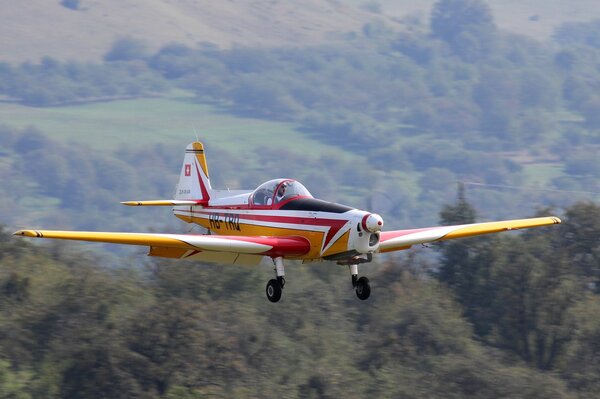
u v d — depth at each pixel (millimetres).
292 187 62375
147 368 93438
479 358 106188
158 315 97938
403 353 108688
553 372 113750
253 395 94125
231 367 96500
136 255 121250
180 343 95375
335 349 110688
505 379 101438
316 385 100250
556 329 118875
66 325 101500
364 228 57000
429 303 117500
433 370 104250
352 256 58250
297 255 60469
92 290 105375
